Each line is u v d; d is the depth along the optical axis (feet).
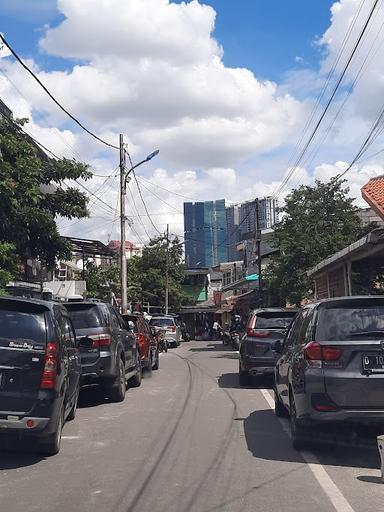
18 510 16.84
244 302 135.13
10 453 23.57
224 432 27.43
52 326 22.95
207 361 70.79
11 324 22.48
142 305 162.50
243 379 44.83
